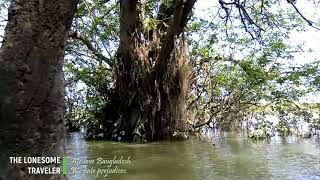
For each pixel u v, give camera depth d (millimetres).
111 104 19969
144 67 18875
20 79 3562
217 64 21875
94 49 21594
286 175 9320
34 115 3615
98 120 19953
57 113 3777
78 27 21297
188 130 19766
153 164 11016
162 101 18969
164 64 18547
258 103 21609
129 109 19172
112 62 20844
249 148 14664
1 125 3533
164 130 18938
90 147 15625
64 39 3744
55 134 3762
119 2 19922
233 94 21406
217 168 10344
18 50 3566
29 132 3596
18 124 3557
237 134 21109
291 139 17953
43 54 3623
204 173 9641
